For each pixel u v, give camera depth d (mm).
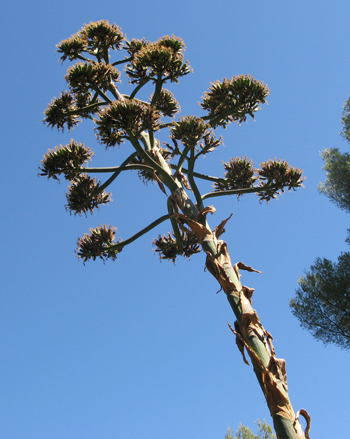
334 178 15758
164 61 8156
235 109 8570
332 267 14094
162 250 10875
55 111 9078
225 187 9664
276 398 4980
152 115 7410
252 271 6363
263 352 5348
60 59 9945
